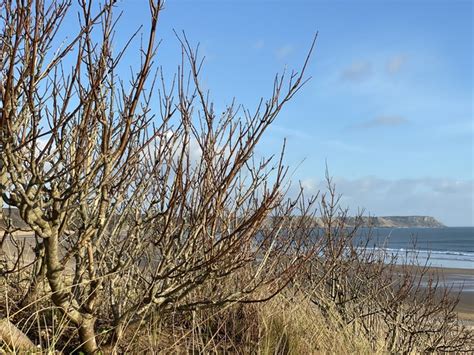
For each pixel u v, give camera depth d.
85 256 3.69
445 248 69.94
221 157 3.79
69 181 3.58
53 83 3.22
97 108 3.02
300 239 5.27
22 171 3.03
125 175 3.61
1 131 2.82
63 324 3.77
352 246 6.74
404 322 6.84
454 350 7.02
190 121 3.75
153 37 2.90
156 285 3.83
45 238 3.21
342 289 6.64
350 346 5.39
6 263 3.97
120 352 3.96
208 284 4.84
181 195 3.66
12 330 3.53
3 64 2.94
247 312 4.97
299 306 5.50
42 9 2.98
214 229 3.71
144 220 3.97
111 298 3.94
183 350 4.24
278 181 3.48
